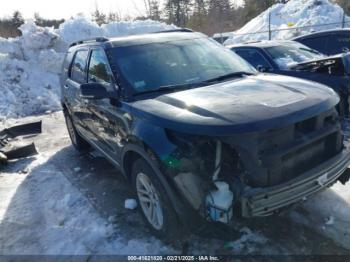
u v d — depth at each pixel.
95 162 5.36
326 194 3.56
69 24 14.44
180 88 3.30
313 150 2.75
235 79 3.54
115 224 3.48
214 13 36.84
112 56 3.63
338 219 3.14
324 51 8.45
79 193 4.29
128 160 3.34
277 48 6.72
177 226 2.83
